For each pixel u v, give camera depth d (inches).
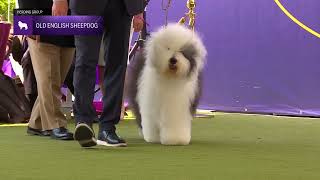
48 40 192.2
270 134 216.2
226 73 347.6
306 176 113.4
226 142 183.6
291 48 323.0
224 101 349.4
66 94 293.6
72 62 212.5
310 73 317.1
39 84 194.7
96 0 153.0
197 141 185.5
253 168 124.3
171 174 113.8
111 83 159.8
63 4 160.4
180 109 168.9
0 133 211.3
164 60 159.3
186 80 164.2
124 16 157.5
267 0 330.0
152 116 171.5
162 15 370.3
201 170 120.0
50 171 116.2
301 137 204.7
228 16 345.4
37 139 187.9
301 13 319.0
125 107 290.8
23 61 264.1
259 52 334.6
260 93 335.3
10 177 108.2
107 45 158.7
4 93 263.7
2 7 490.6
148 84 169.3
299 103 320.5
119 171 117.0
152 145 168.6
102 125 163.5
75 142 177.8
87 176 110.0
